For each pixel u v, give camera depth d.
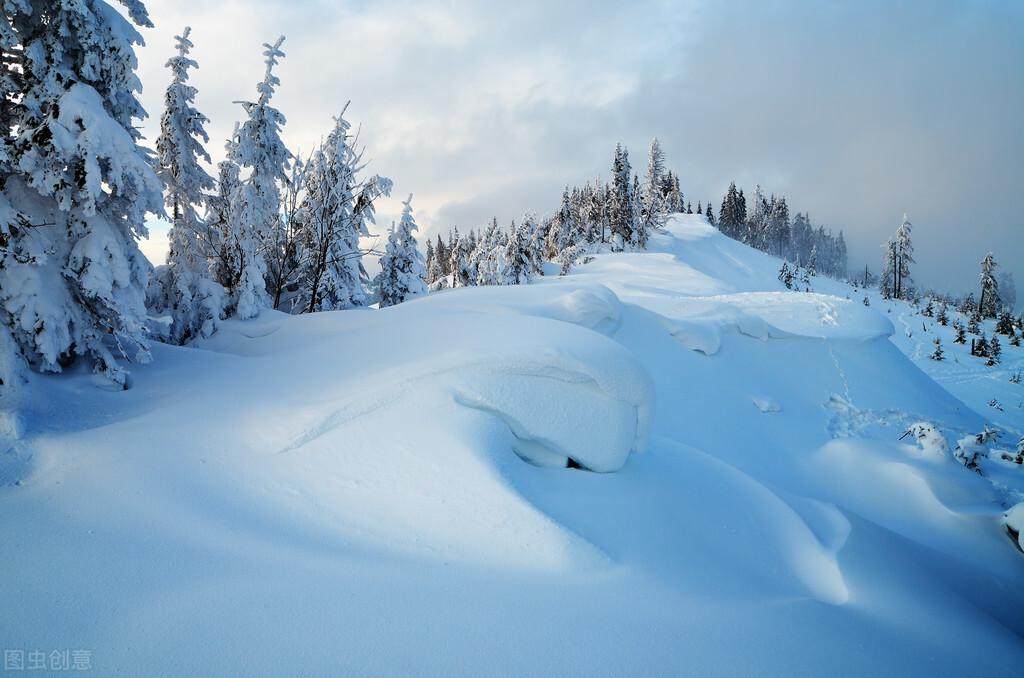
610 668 3.32
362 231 20.91
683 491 6.72
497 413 6.10
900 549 7.31
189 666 3.03
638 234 70.12
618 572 4.50
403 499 5.10
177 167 15.68
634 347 14.44
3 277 8.02
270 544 4.51
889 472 11.29
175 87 15.33
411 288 25.00
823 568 5.74
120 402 8.34
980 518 9.66
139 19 10.19
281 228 19.44
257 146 18.36
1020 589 7.79
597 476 6.32
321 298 20.75
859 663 3.85
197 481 5.51
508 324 7.66
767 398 14.49
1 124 8.72
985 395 31.12
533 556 4.50
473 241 59.16
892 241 75.81
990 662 4.52
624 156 67.62
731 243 86.19
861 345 17.45
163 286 15.23
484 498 5.01
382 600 3.78
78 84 8.11
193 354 10.82
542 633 3.58
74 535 4.56
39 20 8.70
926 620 5.05
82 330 8.83
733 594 4.66
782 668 3.58
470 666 3.20
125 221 9.70
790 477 12.01
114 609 3.54
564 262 51.66
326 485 5.36
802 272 80.06
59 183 8.34
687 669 3.41
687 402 13.54
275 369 8.66
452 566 4.34
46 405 7.68
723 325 16.39
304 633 3.36
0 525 4.70
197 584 3.87
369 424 5.90
